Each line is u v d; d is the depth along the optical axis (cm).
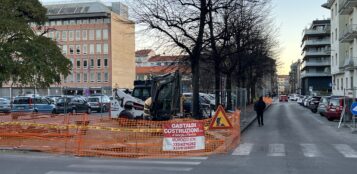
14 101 3988
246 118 3084
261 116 2647
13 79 3444
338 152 1373
